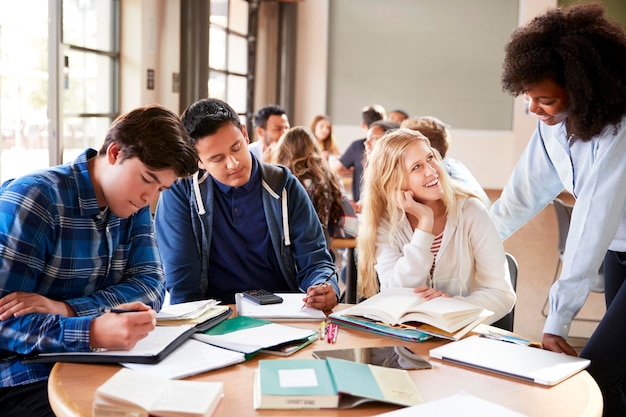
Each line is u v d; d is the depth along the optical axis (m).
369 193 2.32
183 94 6.50
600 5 1.90
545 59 1.84
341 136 11.39
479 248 2.20
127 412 1.26
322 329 1.83
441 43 11.05
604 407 2.01
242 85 9.14
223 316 1.88
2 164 4.41
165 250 2.37
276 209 2.36
